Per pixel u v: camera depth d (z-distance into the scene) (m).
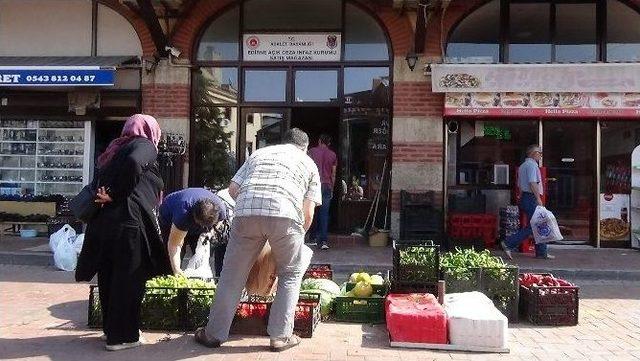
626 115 10.21
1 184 11.99
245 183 4.71
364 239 10.76
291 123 11.29
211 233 5.88
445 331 4.92
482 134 10.93
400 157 10.73
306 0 11.21
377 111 11.09
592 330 5.62
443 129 10.73
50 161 11.89
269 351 4.70
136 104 11.45
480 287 5.94
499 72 10.23
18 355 4.54
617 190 10.76
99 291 4.91
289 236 4.59
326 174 10.00
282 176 4.66
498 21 11.02
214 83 11.32
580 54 10.95
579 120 10.70
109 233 4.61
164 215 5.47
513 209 10.48
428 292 5.82
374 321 5.75
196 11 11.16
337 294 5.96
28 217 11.59
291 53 11.20
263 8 11.27
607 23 10.95
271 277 5.08
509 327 5.73
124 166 4.52
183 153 10.85
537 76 10.20
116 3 11.47
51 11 11.74
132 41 11.55
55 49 11.72
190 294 5.34
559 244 10.87
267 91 11.27
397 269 5.86
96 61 11.01
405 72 10.77
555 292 5.80
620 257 9.55
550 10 10.98
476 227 10.32
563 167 10.86
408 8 10.59
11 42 11.80
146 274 4.79
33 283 7.67
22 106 11.76
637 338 5.35
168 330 5.32
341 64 11.08
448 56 11.01
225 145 11.34
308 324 5.14
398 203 10.67
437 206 10.64
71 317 5.82
